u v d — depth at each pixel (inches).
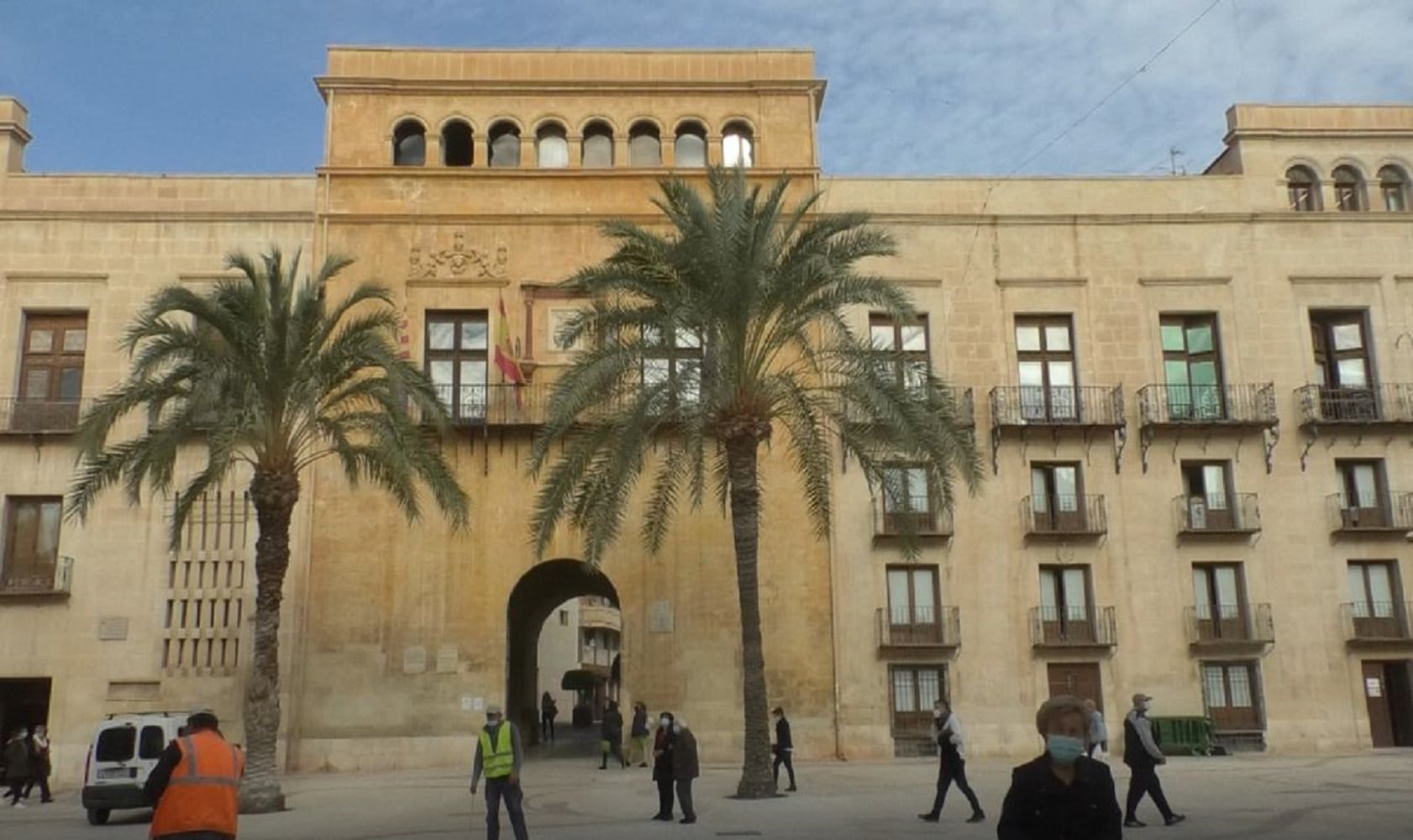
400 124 1460.4
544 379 1381.6
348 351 1008.9
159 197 1407.5
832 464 1371.8
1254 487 1397.6
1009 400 1402.6
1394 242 1472.7
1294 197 1512.1
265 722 946.1
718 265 950.4
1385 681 1381.6
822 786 1018.1
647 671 1321.4
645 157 1481.3
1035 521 1380.4
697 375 1056.8
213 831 357.4
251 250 1396.4
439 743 1286.9
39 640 1296.8
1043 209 1462.8
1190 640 1353.3
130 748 895.7
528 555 1338.6
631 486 1182.9
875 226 1441.9
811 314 995.3
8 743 1243.8
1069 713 239.8
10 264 1378.0
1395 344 1445.6
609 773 1206.9
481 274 1403.8
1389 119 1515.7
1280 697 1348.4
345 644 1304.1
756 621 968.3
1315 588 1375.5
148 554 1316.4
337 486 1336.1
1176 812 778.2
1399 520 1387.8
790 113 1473.9
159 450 967.6
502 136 1476.4
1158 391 1414.9
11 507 1333.7
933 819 753.6
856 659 1334.9
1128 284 1448.1
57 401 1360.7
